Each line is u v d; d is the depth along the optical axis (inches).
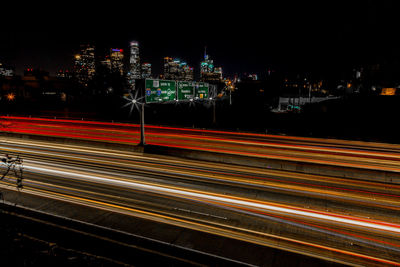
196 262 306.3
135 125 1668.3
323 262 306.5
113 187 540.7
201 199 486.0
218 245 337.7
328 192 530.9
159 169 672.4
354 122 1514.5
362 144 1047.6
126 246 332.5
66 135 1286.9
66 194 500.4
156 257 313.6
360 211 445.4
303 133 1330.0
